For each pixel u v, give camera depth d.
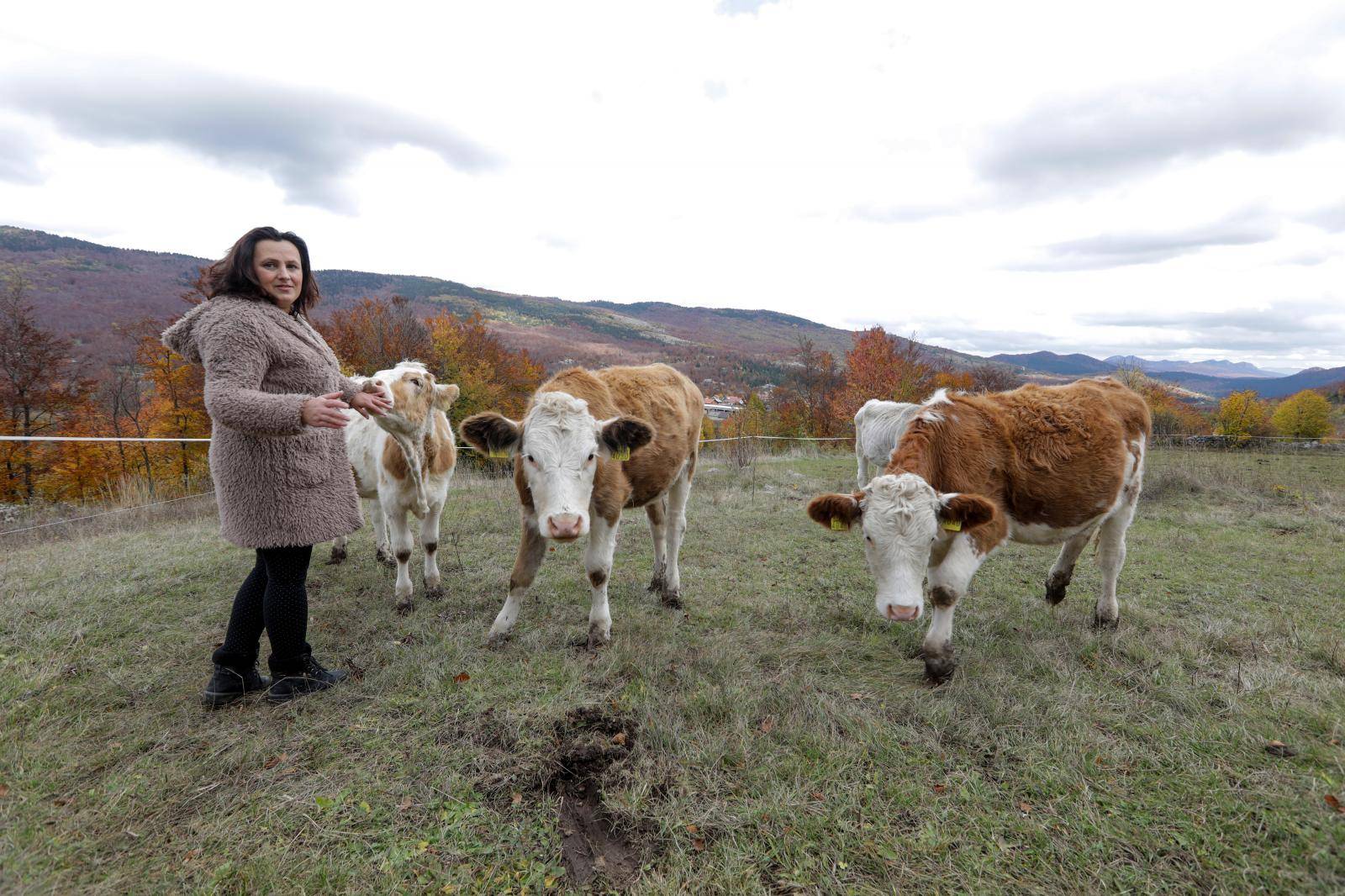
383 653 3.80
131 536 6.96
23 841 2.25
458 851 2.27
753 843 2.29
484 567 5.58
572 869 2.23
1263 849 2.21
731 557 6.14
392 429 4.10
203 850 2.26
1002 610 4.64
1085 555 6.05
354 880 2.13
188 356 2.86
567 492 3.41
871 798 2.53
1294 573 5.54
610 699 3.27
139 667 3.60
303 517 2.96
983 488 3.76
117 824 2.37
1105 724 3.03
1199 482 9.46
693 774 2.68
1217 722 2.99
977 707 3.20
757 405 27.19
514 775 2.66
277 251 2.85
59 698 3.20
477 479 10.80
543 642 4.00
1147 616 4.46
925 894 2.08
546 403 3.57
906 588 3.30
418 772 2.69
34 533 7.46
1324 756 2.69
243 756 2.75
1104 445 3.93
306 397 2.54
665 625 4.36
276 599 3.13
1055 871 2.17
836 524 3.61
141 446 19.09
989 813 2.45
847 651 3.98
